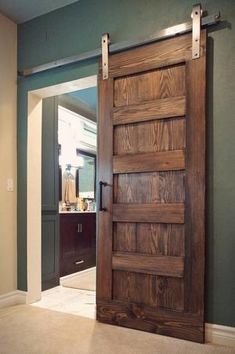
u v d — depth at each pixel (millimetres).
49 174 3312
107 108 2375
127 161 2281
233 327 1924
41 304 2740
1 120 2736
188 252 2031
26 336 2066
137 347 1915
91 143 5207
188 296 2021
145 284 2186
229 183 1969
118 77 2348
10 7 2664
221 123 2000
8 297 2705
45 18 2760
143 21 2285
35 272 2840
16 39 2908
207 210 2014
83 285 3418
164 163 2143
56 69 2670
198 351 1858
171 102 2131
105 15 2453
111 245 2314
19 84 2885
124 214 2273
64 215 3695
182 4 2152
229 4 1998
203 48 2020
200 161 2012
